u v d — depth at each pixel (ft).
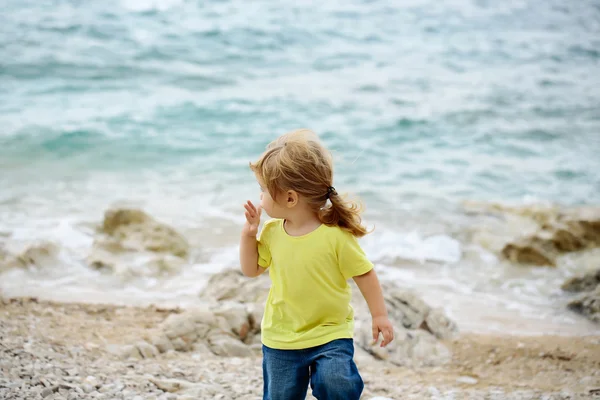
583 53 74.18
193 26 76.02
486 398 14.73
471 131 48.98
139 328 18.71
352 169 40.96
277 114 51.29
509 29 83.76
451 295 24.66
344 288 9.90
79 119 47.93
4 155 40.70
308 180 9.55
